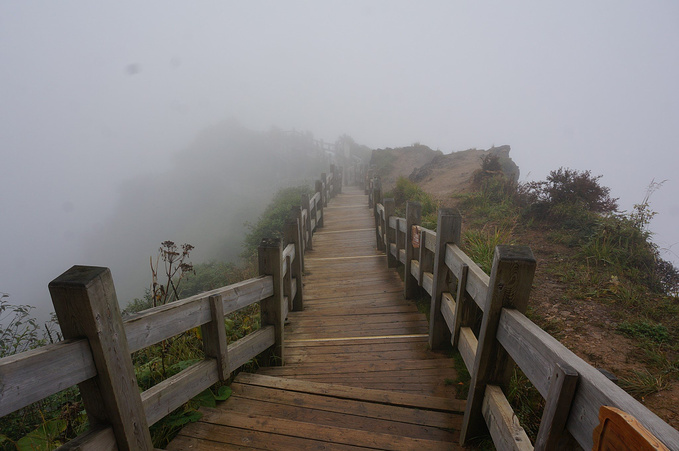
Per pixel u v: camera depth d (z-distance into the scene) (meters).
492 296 1.75
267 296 3.01
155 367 2.85
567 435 1.19
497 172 8.95
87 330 1.37
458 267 2.73
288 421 2.33
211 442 2.16
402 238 5.38
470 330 2.61
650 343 2.95
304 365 3.24
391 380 2.96
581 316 3.46
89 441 1.40
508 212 6.81
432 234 3.62
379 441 2.17
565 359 1.17
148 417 1.82
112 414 1.51
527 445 1.49
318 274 6.00
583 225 5.45
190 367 2.25
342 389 2.72
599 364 2.79
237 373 3.02
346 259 6.76
